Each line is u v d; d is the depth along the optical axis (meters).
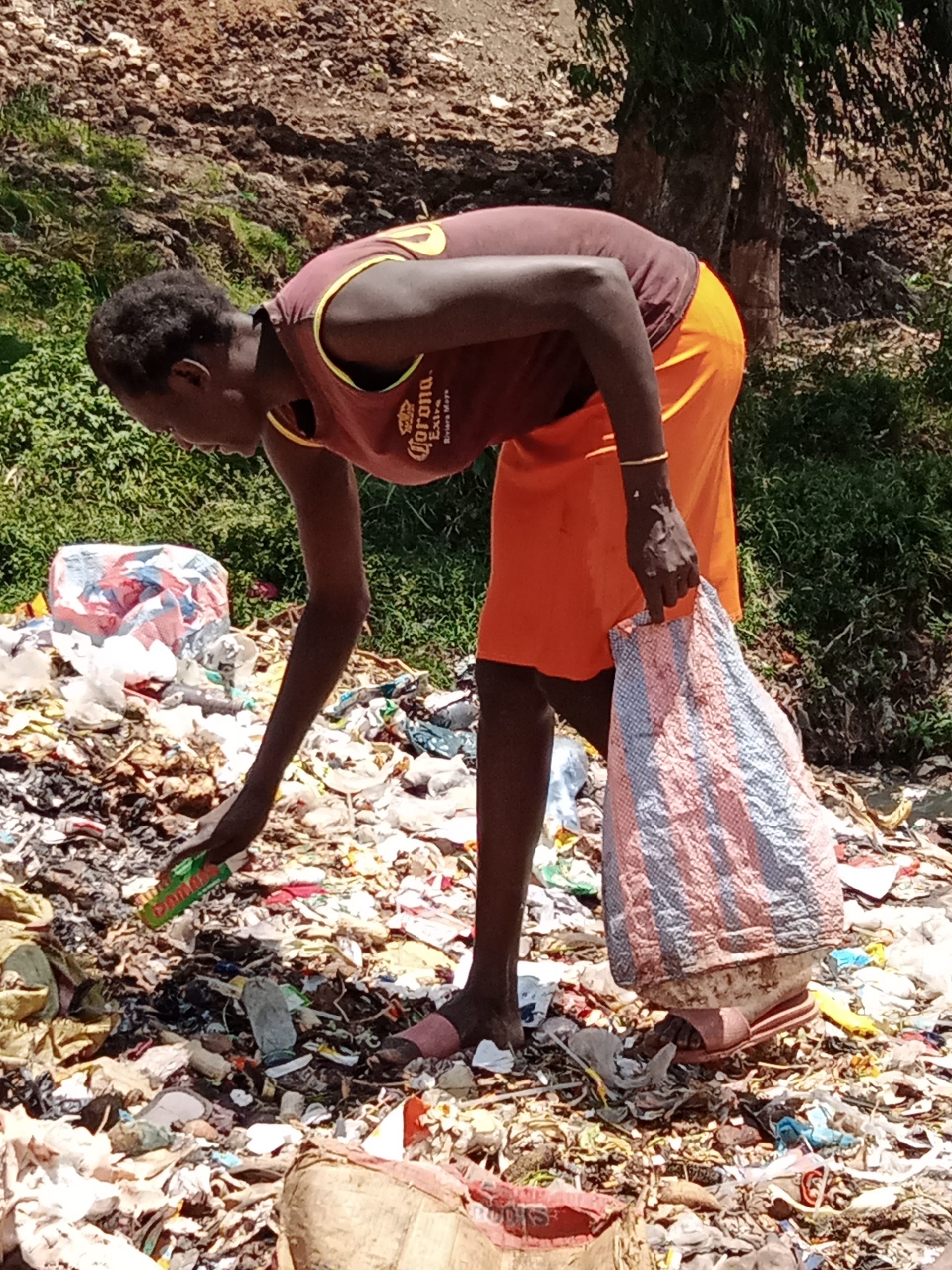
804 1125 2.98
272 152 11.56
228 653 5.20
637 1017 3.42
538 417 2.84
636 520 2.71
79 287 8.37
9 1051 2.98
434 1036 3.17
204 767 4.36
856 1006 3.55
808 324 11.82
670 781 2.88
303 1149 2.49
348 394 2.67
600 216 2.86
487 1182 2.54
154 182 10.05
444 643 6.66
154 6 12.84
